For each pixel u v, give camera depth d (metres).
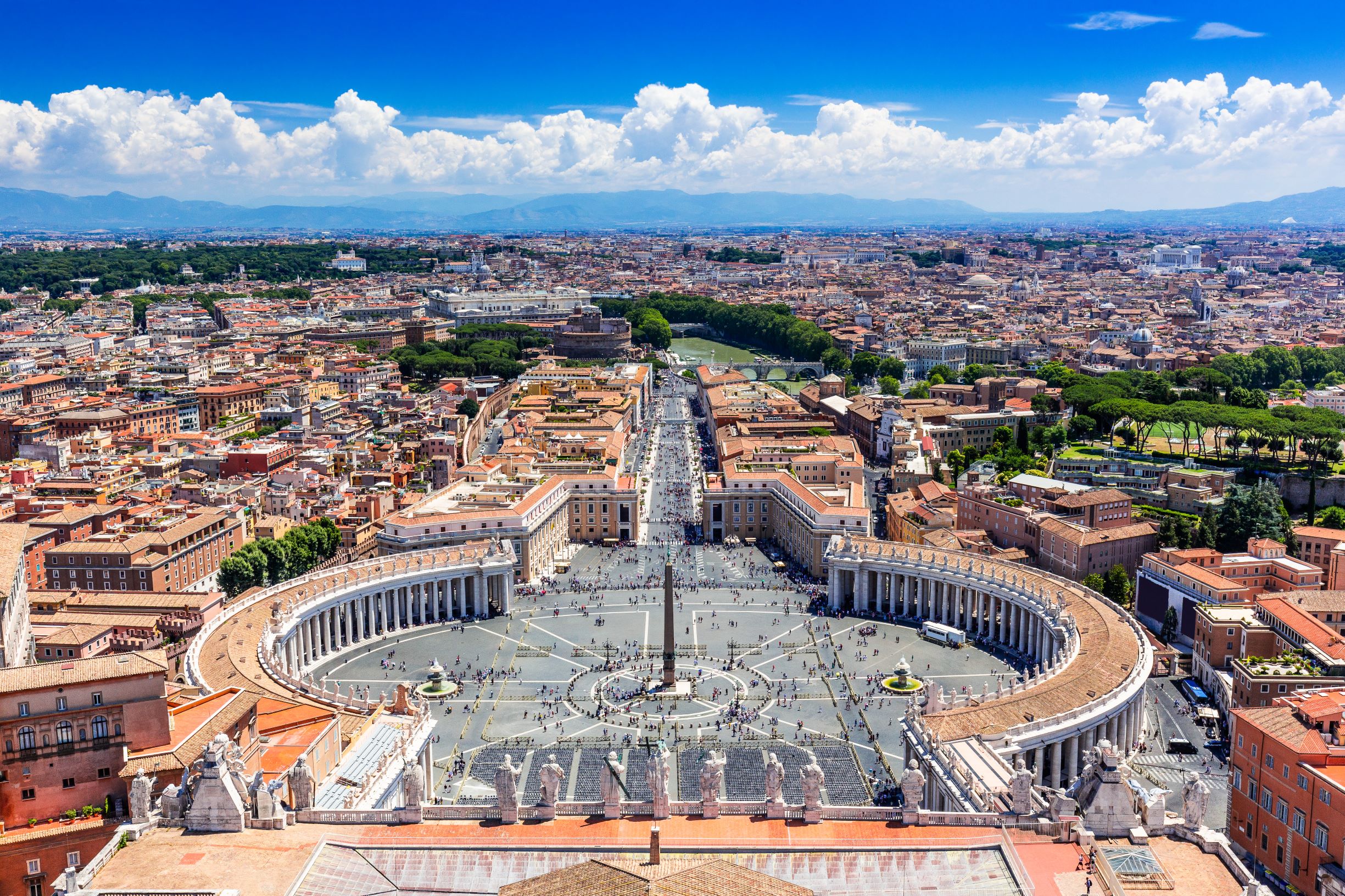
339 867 130.50
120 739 152.50
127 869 128.25
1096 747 138.88
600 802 147.62
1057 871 127.00
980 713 193.88
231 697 170.62
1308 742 163.00
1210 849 129.50
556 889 117.25
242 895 123.38
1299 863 162.25
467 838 136.25
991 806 145.12
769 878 118.75
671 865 128.12
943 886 126.75
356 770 170.88
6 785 147.50
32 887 143.38
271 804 138.88
